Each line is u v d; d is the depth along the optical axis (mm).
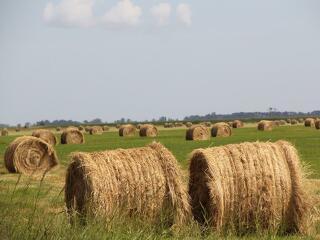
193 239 15172
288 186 18453
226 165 17844
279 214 18344
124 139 92062
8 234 9797
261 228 18172
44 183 29547
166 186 17938
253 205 17969
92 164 17141
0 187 11773
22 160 41844
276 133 100000
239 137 88250
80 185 17422
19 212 10555
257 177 18047
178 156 51031
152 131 101562
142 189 17594
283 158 18703
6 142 93250
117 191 17344
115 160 17672
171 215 17734
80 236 10680
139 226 16531
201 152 17922
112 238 11219
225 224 17766
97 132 127562
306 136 86500
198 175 18172
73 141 85375
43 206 12039
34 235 10078
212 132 93562
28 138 41938
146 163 17922
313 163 42750
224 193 17594
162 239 14008
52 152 42469
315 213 19047
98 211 15836
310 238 17547
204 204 18031
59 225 10750
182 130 140000
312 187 23094
